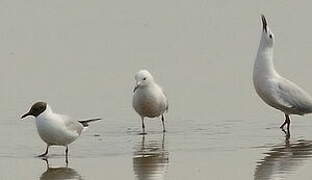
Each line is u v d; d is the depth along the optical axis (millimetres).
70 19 38656
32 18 38656
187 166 17234
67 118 18312
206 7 40031
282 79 21266
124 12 39656
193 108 24141
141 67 30078
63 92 26438
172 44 33844
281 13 38438
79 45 34062
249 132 20859
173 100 25188
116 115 23344
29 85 27469
